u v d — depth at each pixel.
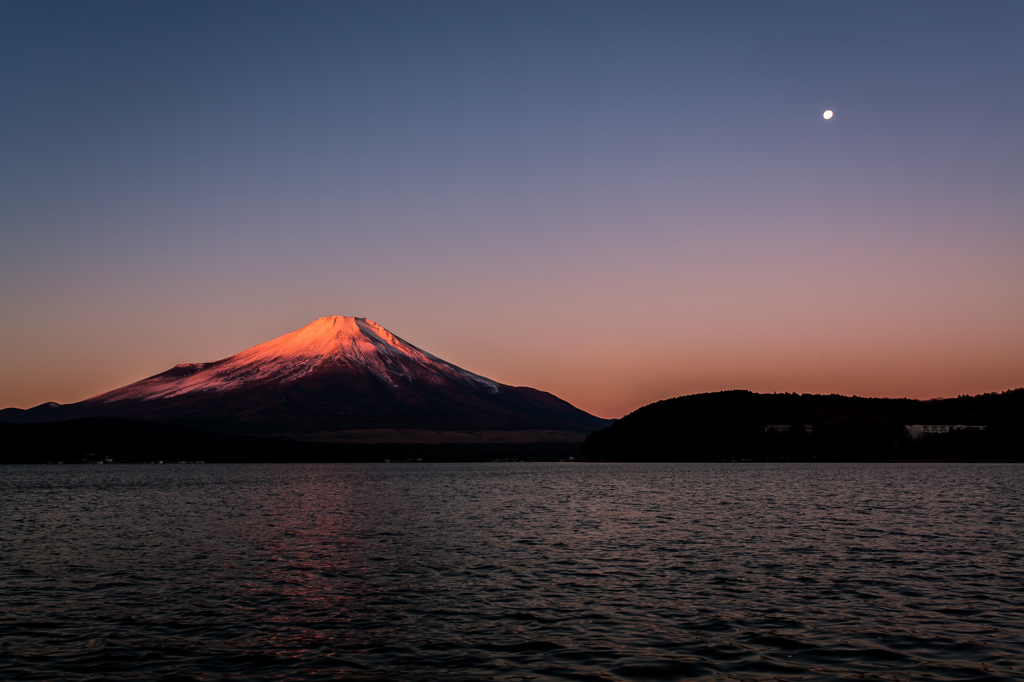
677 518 65.88
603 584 34.34
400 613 28.86
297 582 35.25
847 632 25.55
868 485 119.75
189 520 67.12
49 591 33.41
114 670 22.22
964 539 49.12
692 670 21.75
